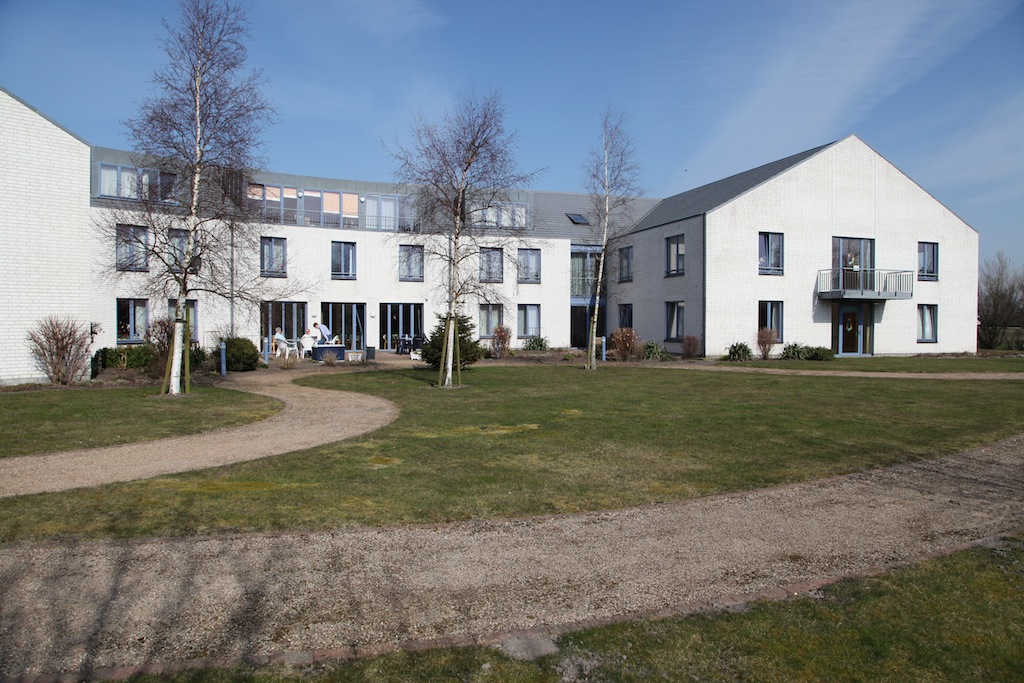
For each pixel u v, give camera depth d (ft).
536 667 11.43
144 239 58.80
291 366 75.00
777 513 20.02
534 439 31.58
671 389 53.42
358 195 107.65
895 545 17.31
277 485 22.94
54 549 16.60
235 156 48.34
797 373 69.56
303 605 13.70
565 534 18.13
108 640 12.17
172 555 16.33
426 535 17.97
